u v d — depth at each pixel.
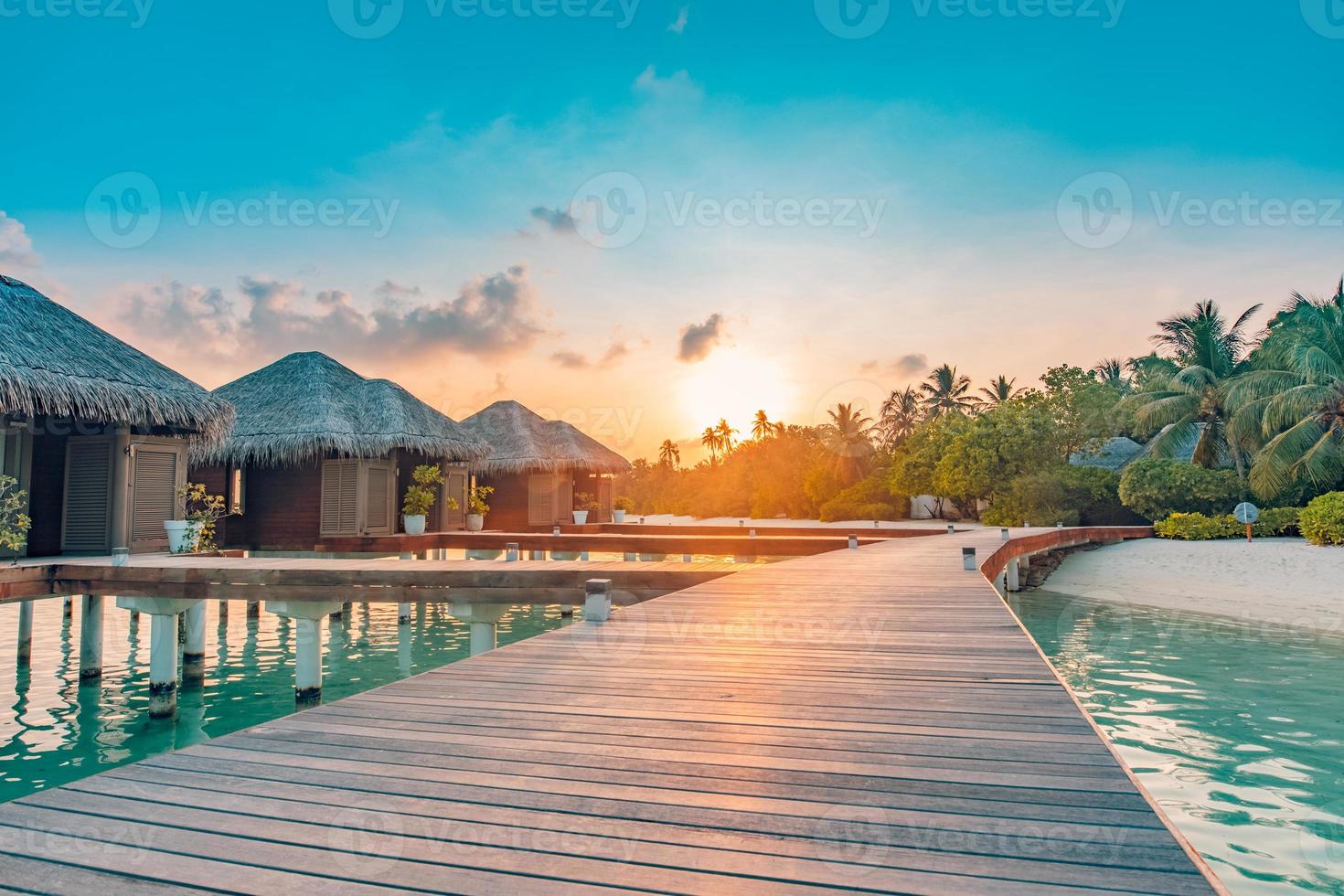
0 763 7.51
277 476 19.72
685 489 76.44
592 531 25.31
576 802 2.65
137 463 13.30
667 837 2.35
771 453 60.41
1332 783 6.36
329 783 2.83
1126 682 10.15
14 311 12.30
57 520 12.93
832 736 3.42
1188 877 2.04
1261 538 24.00
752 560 25.41
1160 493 26.86
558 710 3.86
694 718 3.73
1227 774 6.58
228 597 9.77
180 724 8.95
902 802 2.63
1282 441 24.52
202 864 2.16
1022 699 4.08
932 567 11.98
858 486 47.53
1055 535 21.47
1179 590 18.16
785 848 2.26
